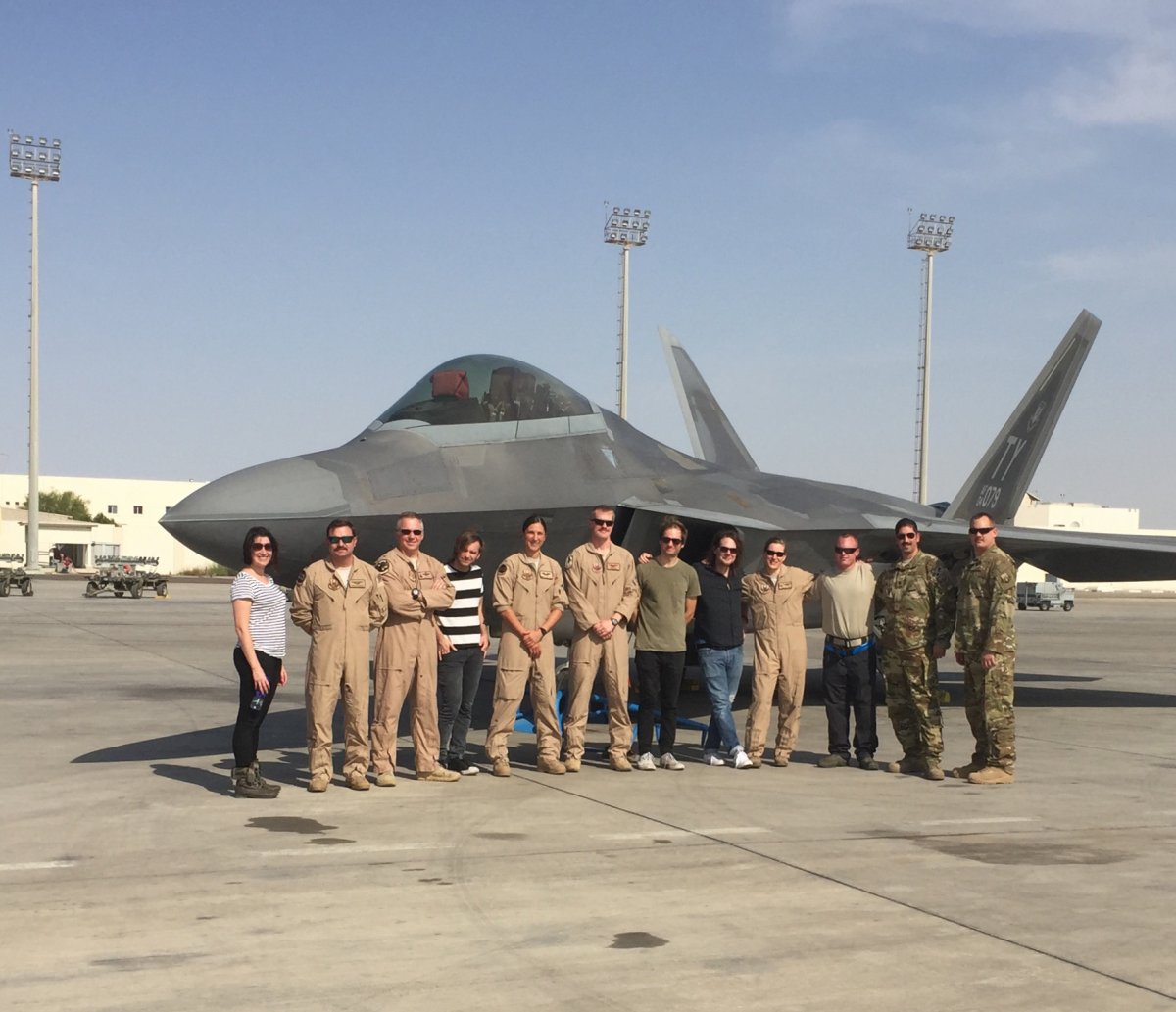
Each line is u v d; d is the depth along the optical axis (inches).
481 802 324.8
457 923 211.5
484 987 180.2
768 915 218.4
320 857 258.4
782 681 399.9
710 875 246.5
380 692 349.1
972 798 341.1
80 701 542.3
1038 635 1291.8
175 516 375.9
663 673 389.4
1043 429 775.7
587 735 479.8
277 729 466.9
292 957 192.1
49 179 2106.3
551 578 375.9
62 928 205.9
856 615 396.2
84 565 3754.9
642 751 387.9
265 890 231.6
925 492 2097.7
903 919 217.2
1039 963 193.8
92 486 4318.4
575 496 463.2
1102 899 231.6
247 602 325.4
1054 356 764.0
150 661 742.5
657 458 529.3
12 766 373.1
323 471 415.5
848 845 276.2
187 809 308.3
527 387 481.7
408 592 346.3
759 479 599.8
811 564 560.7
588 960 192.5
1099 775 385.1
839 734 401.1
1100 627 1502.2
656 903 224.8
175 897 225.3
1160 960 195.6
